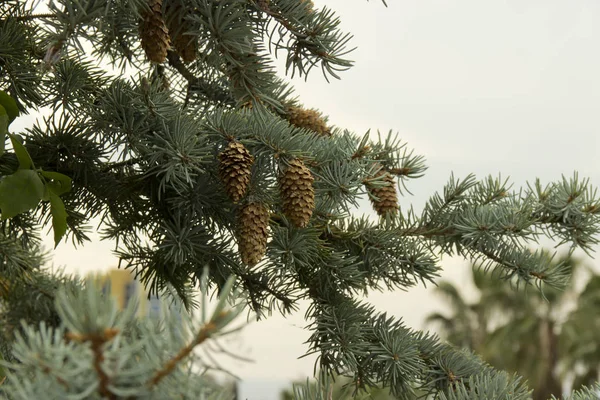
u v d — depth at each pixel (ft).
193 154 3.49
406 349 3.94
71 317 1.27
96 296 1.31
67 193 3.88
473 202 4.22
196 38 3.18
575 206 4.04
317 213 4.04
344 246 4.21
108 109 3.54
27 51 3.71
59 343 1.38
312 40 3.12
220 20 3.04
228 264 3.88
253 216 3.60
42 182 3.15
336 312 4.02
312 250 3.96
